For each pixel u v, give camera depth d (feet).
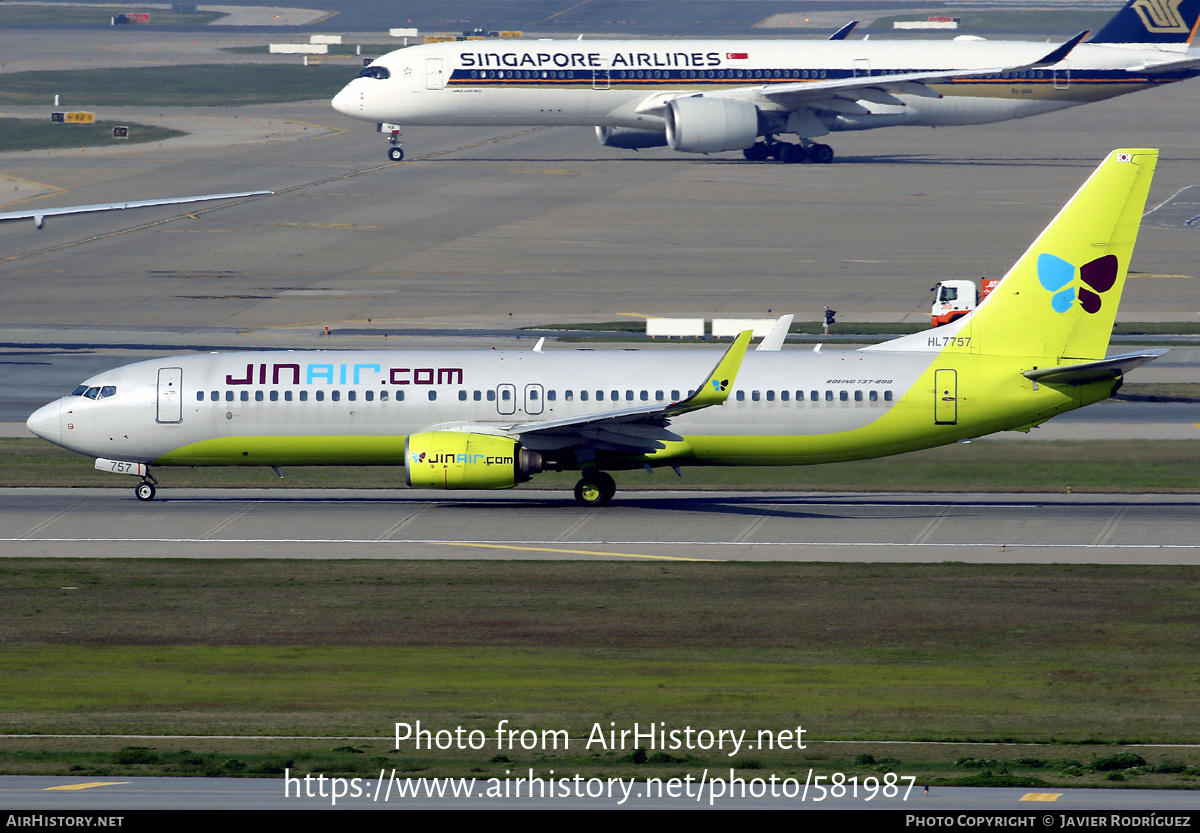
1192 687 450.71
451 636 509.76
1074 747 389.60
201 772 351.05
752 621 528.22
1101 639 504.02
